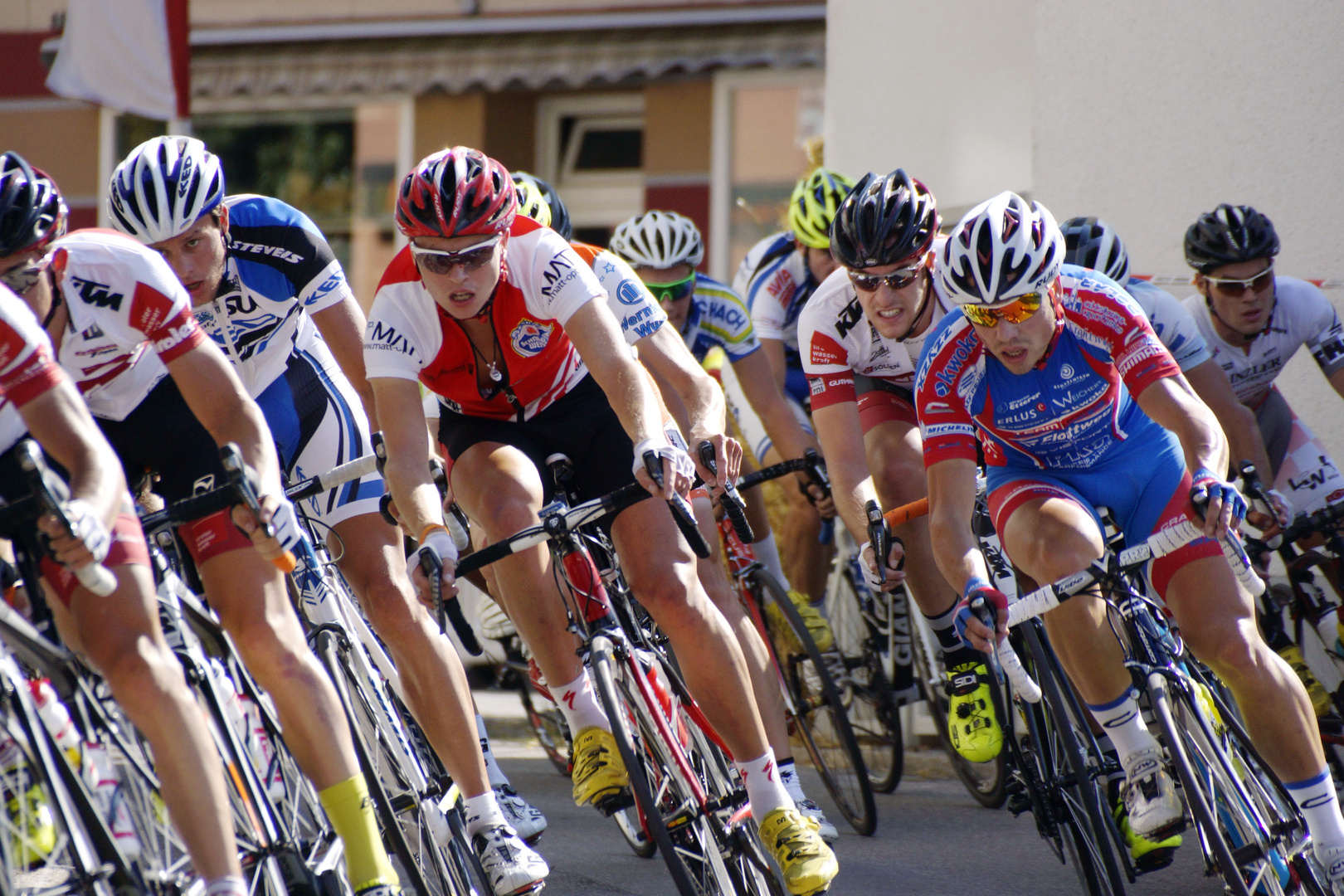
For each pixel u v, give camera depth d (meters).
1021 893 11.65
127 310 8.54
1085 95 18.00
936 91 20.64
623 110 36.12
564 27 34.00
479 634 18.17
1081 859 10.66
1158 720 8.91
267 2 35.69
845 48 22.36
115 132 35.53
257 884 8.31
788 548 17.55
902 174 11.97
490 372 10.80
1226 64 16.66
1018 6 19.36
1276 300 14.14
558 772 17.55
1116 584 9.23
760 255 18.11
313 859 8.92
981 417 11.02
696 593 10.04
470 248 9.67
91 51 22.42
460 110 35.84
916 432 14.05
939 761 17.20
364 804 8.88
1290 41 16.12
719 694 9.95
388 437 9.91
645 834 12.54
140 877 7.82
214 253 10.43
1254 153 16.45
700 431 10.70
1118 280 13.32
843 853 13.04
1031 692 9.05
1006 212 9.84
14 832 7.59
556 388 11.16
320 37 35.41
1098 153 17.88
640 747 9.75
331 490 10.84
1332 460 14.59
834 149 22.61
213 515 9.12
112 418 9.66
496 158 36.00
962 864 12.59
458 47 34.75
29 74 35.81
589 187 36.44
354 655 9.84
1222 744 9.14
